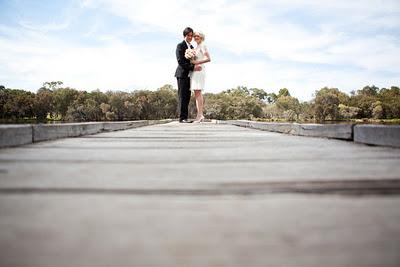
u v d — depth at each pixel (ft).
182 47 32.68
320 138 16.37
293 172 6.84
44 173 6.67
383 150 10.85
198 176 6.44
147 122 39.70
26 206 4.42
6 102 353.10
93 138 16.24
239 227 3.73
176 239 3.41
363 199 4.80
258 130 25.88
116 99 445.37
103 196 4.95
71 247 3.20
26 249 3.15
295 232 3.57
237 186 5.60
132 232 3.58
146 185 5.66
